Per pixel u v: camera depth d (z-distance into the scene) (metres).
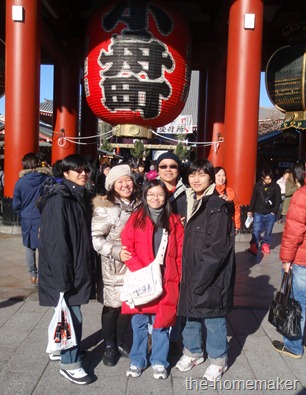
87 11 14.57
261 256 8.16
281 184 13.17
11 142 9.43
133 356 3.49
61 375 3.42
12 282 6.01
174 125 28.75
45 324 4.45
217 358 3.43
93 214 3.54
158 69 9.66
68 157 3.54
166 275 3.32
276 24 12.51
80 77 16.00
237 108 9.40
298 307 3.67
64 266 3.10
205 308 3.24
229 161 9.56
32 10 9.27
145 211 3.35
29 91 9.38
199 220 3.35
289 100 11.33
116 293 3.54
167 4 10.04
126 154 32.16
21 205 5.62
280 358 3.83
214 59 14.62
